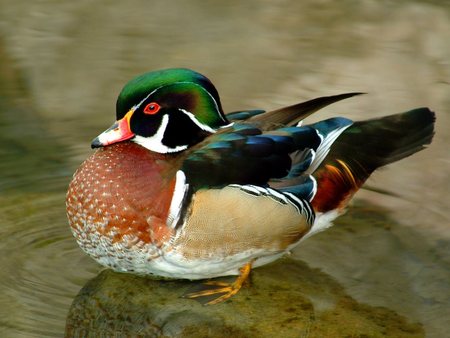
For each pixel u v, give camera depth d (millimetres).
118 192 9367
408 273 10281
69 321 9133
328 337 9008
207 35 16375
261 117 10234
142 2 17469
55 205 11594
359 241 11047
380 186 12391
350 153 10211
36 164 12555
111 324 9203
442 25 16359
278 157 9680
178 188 9297
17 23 16750
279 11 17125
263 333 9102
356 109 14070
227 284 10055
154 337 9031
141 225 9320
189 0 17500
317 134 10039
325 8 17141
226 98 14469
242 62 15523
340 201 10203
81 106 14211
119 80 14930
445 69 15141
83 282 9969
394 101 14242
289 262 10570
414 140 10453
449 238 11055
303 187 9773
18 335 8797
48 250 10586
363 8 17047
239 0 17469
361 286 10023
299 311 9484
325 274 10289
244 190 9312
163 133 9781
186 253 9336
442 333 9062
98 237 9539
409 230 11273
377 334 9047
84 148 12992
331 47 15914
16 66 15297
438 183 12375
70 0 17531
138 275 10141
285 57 15641
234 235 9312
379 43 15969
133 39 16234
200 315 9430
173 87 9734
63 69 15219
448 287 9945
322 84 14812
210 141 9695
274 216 9453
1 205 11508
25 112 13938
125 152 9664
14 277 9945
